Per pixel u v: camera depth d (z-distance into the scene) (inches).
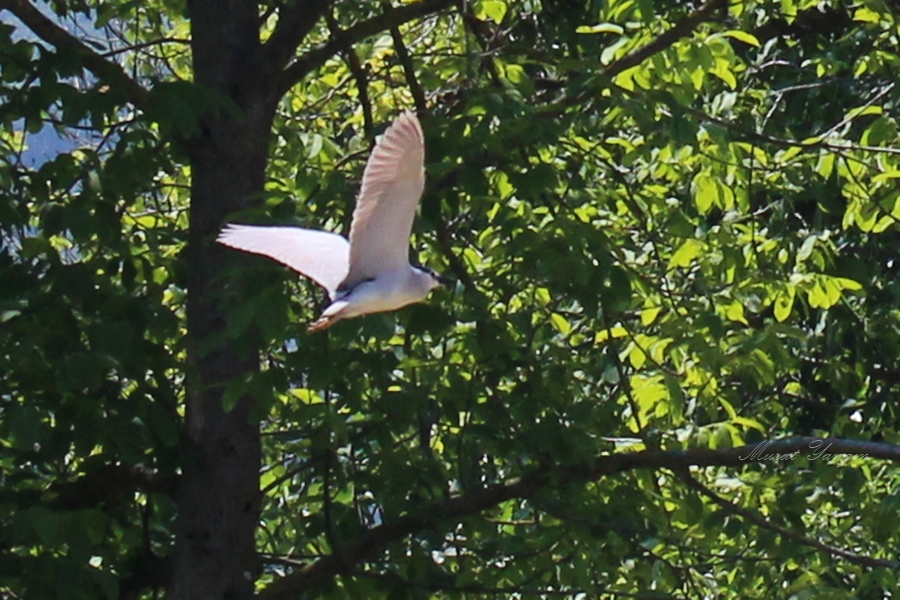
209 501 464.8
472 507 476.1
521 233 441.1
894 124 536.1
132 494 473.1
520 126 440.8
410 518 476.4
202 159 474.3
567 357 497.4
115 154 441.7
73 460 479.5
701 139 533.6
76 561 390.6
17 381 420.5
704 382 533.3
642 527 519.8
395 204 270.8
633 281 496.4
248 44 487.5
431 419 481.4
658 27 538.3
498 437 466.0
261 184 482.0
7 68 426.9
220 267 467.2
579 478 476.4
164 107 418.3
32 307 415.8
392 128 255.8
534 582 488.1
